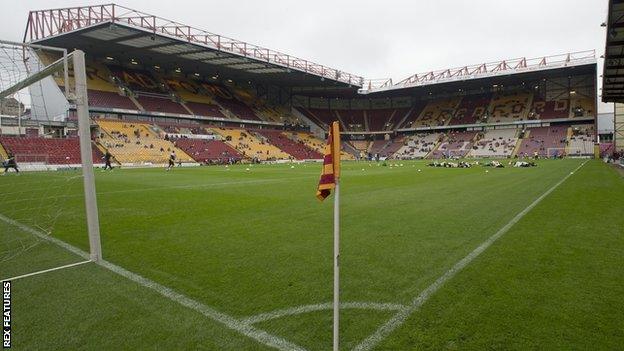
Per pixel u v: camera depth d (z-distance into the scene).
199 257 5.54
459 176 20.56
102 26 33.88
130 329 3.36
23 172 27.14
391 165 37.50
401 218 8.35
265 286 4.35
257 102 65.62
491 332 3.18
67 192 14.16
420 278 4.54
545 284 4.25
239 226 7.68
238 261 5.31
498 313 3.54
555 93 59.34
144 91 50.16
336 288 2.88
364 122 73.06
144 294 4.16
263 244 6.22
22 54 8.38
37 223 8.30
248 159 48.53
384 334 3.20
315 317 3.55
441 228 7.29
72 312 3.72
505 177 19.38
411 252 5.66
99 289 4.33
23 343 3.15
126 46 41.22
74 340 3.18
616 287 4.12
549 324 3.29
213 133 52.38
